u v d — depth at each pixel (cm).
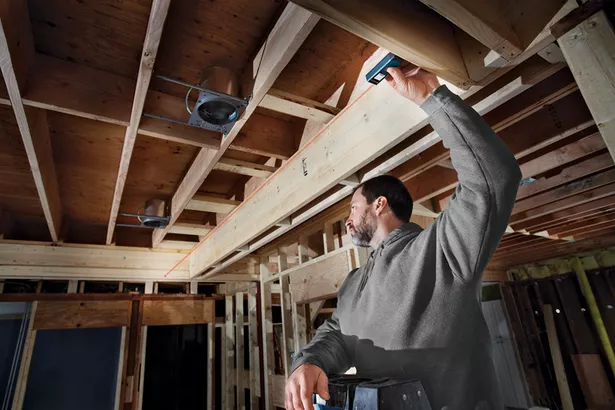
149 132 188
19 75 153
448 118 83
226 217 330
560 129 168
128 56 180
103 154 263
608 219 338
